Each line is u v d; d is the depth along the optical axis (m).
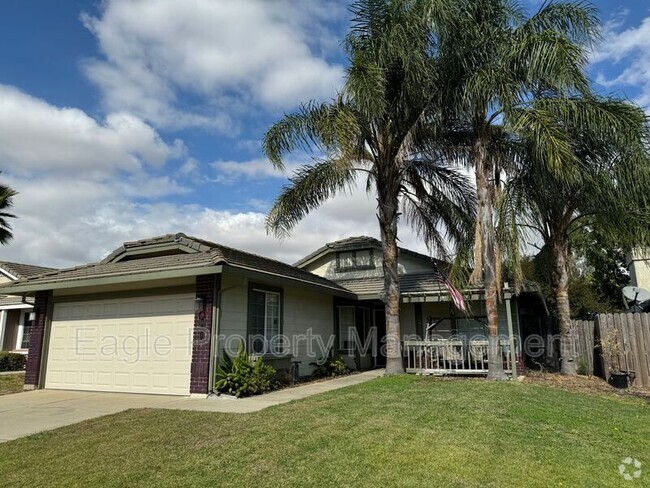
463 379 11.73
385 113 12.08
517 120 10.36
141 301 11.59
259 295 12.11
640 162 10.34
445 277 13.71
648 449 5.84
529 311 18.00
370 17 11.77
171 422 7.14
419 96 11.80
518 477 4.75
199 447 5.72
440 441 5.80
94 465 5.21
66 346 12.44
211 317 10.21
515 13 11.34
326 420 6.88
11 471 5.13
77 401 9.98
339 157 11.10
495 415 7.23
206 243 11.55
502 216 11.55
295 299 13.80
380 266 18.27
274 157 12.48
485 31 11.12
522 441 5.94
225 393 10.00
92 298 12.32
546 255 14.61
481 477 4.71
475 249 11.71
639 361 11.91
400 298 14.84
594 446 5.89
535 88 10.98
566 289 13.37
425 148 12.73
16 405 9.66
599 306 19.80
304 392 10.48
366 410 7.55
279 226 13.20
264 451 5.47
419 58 11.09
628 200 11.21
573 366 13.14
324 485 4.51
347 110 11.53
